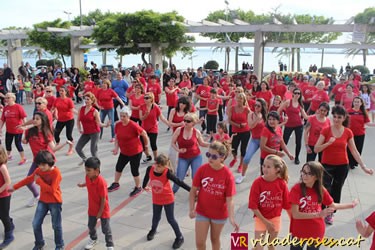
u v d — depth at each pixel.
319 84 10.46
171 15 22.78
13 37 28.69
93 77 20.61
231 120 7.76
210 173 4.15
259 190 4.04
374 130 12.85
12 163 8.76
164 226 5.61
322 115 6.90
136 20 22.83
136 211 6.15
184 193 6.95
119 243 5.11
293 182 7.48
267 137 6.26
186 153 6.32
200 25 22.27
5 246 5.05
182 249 4.96
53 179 4.69
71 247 5.01
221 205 4.16
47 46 27.16
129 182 7.49
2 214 4.96
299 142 8.62
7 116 8.52
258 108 7.02
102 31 24.05
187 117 6.14
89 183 4.66
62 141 10.79
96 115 8.14
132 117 9.60
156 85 12.41
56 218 4.76
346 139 5.49
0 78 17.88
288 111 8.52
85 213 6.07
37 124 6.18
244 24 20.83
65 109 9.35
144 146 6.84
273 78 14.20
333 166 5.55
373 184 7.41
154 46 23.73
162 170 4.89
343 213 6.09
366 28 18.00
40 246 4.82
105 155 9.41
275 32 20.92
